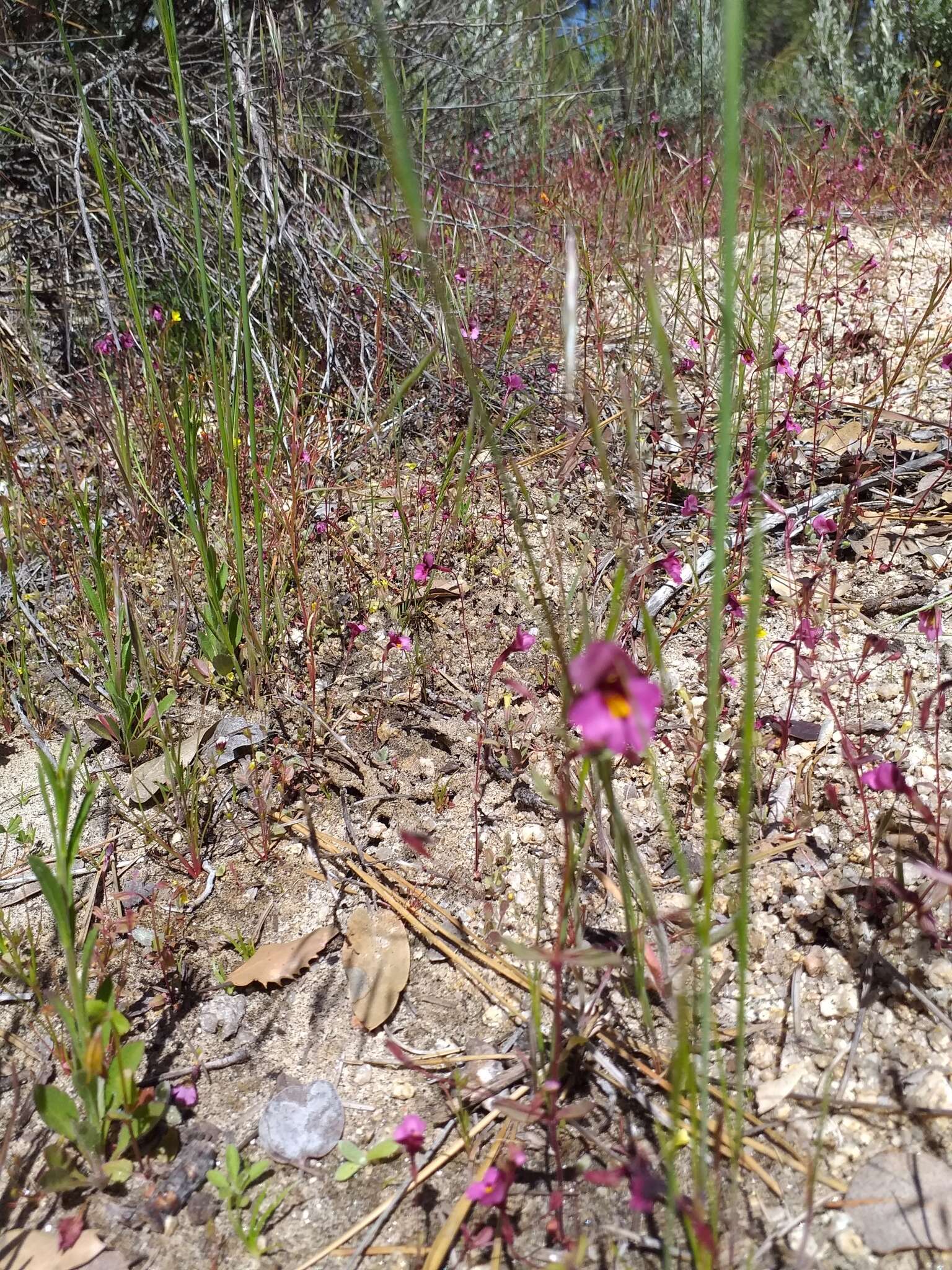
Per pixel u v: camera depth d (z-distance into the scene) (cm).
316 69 79
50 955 31
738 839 33
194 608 44
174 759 37
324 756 38
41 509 51
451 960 31
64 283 64
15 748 40
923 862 31
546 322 65
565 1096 26
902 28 118
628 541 46
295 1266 23
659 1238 23
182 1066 28
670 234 80
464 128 102
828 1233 23
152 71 71
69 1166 25
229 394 49
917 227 80
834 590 39
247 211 64
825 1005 28
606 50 97
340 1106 27
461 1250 23
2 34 70
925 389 57
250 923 32
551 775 36
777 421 53
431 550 48
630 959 28
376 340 58
